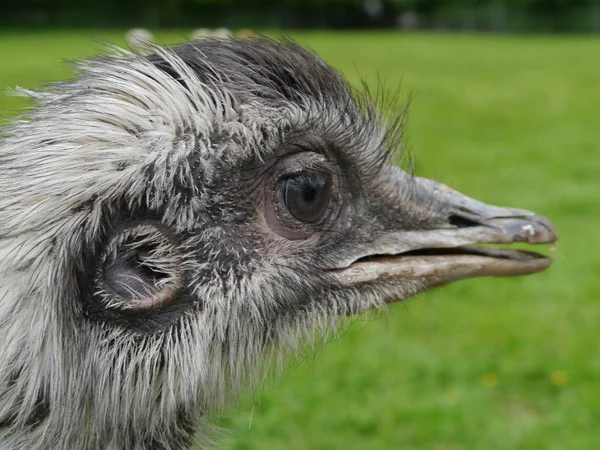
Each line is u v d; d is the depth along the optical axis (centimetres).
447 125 193
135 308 43
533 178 137
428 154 157
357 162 49
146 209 44
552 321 85
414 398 74
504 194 127
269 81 46
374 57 367
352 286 49
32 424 43
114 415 44
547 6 677
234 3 661
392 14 700
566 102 232
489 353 79
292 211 47
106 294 43
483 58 380
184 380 44
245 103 45
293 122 46
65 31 571
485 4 689
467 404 73
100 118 43
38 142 43
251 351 46
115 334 43
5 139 45
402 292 50
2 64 285
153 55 46
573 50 439
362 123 49
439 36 586
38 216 42
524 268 50
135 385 44
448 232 50
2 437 43
